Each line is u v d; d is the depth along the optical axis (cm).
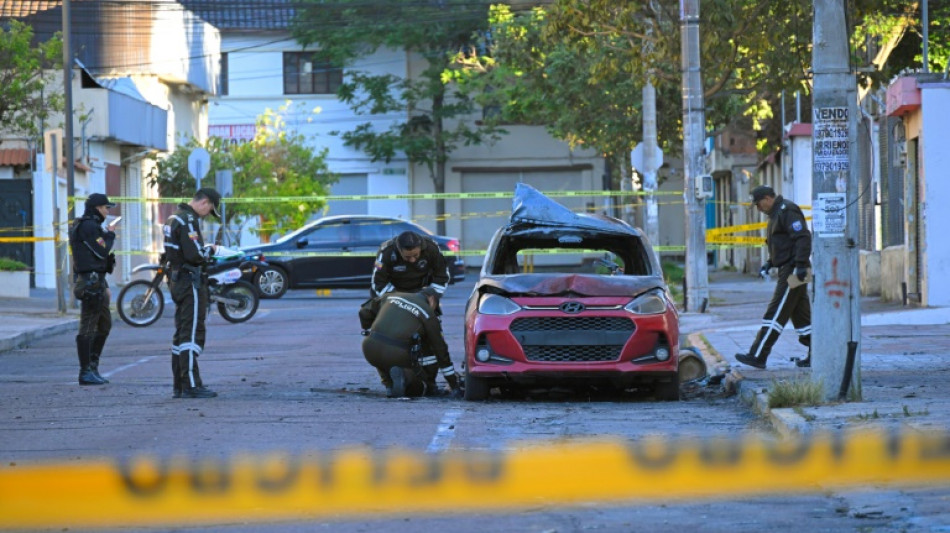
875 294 9950
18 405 4497
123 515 2612
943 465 2955
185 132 16888
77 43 15438
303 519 2580
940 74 7869
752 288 12338
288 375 5628
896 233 9075
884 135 9488
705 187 8794
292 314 9581
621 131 14412
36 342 7788
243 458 3269
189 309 4709
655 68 9906
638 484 2883
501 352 4528
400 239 4866
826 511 2614
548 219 4988
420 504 2702
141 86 15875
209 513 2628
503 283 4669
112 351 6950
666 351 4541
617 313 4506
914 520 2486
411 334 4797
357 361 6241
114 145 14600
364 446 3462
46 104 12169
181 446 3481
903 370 5125
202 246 4747
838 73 4034
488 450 3391
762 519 2550
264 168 15600
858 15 7244
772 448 3347
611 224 5031
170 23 16325
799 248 5141
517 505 2684
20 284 11344
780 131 15538
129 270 15050
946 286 7856
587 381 4531
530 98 16988
